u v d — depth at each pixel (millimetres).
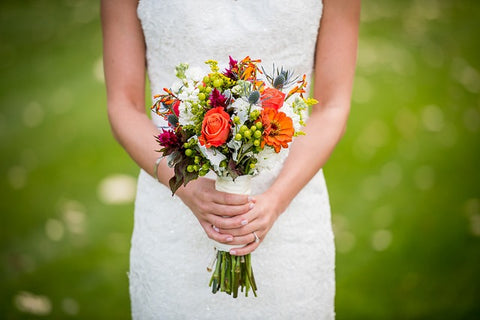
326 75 1808
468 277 3432
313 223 1917
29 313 3211
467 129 5148
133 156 1785
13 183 4488
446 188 4301
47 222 4047
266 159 1467
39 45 7402
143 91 1891
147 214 1925
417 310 3209
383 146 4855
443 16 8391
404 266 3553
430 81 6102
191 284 1881
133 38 1834
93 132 5219
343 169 4570
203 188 1622
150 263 1903
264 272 1876
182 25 1743
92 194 4375
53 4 9133
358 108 5445
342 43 1786
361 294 3344
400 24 7977
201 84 1484
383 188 4324
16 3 9266
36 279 3520
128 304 3344
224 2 1770
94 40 7457
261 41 1745
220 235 1616
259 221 1621
